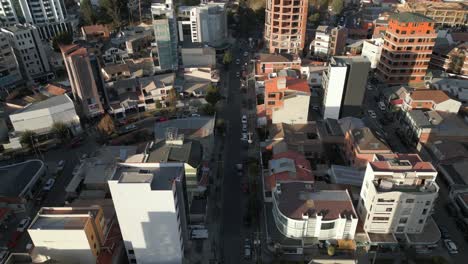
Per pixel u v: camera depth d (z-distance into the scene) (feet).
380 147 346.74
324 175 360.69
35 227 242.37
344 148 393.70
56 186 361.10
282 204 283.79
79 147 419.33
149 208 240.53
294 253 284.41
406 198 264.11
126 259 279.69
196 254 287.28
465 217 312.09
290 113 413.18
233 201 339.36
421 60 515.91
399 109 469.57
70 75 440.04
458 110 440.04
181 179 248.52
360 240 283.38
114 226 287.48
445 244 288.71
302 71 552.00
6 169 353.72
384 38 538.06
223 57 636.89
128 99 488.44
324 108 452.35
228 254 287.89
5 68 524.52
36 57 563.89
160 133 387.75
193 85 532.73
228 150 408.67
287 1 617.21
